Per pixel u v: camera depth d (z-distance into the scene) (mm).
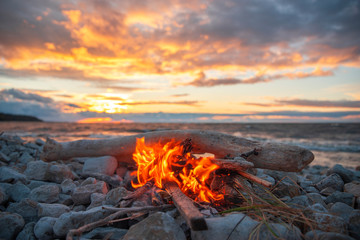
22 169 5301
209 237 2211
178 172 3381
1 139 8203
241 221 2379
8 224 2662
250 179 3107
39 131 33156
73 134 28469
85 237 2518
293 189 3748
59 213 3080
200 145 4711
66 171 4445
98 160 4926
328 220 2447
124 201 3012
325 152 15312
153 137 5000
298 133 35938
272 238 2209
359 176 5285
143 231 2244
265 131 41438
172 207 2840
